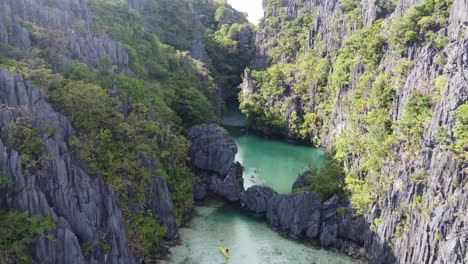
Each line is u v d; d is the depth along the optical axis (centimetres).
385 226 5403
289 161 9862
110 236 4706
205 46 14975
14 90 4538
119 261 4753
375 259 5491
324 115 10612
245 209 7088
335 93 9925
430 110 5447
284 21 15625
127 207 5212
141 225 5316
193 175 7469
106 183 4894
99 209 4700
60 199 4384
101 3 9019
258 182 8512
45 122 4606
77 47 6475
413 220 5003
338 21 11281
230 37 16812
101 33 7588
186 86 9806
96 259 4516
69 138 4753
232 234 6297
